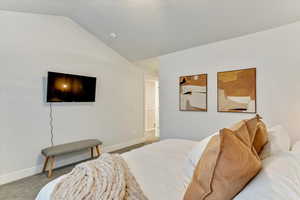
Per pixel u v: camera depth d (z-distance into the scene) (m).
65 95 2.90
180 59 3.29
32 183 2.33
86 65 3.34
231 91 2.62
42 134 2.73
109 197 0.88
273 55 2.24
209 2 2.05
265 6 1.94
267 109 2.29
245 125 1.07
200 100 2.99
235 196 0.74
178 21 2.49
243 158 0.73
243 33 2.44
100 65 3.59
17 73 2.47
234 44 2.59
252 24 2.24
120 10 2.52
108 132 3.77
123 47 3.65
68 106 3.07
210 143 0.92
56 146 2.80
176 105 3.36
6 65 2.38
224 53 2.70
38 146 2.69
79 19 3.03
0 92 2.33
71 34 3.11
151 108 5.88
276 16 2.04
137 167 1.32
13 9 2.37
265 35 2.30
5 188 2.20
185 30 2.66
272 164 0.86
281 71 2.18
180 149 1.79
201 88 2.98
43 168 2.65
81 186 0.96
